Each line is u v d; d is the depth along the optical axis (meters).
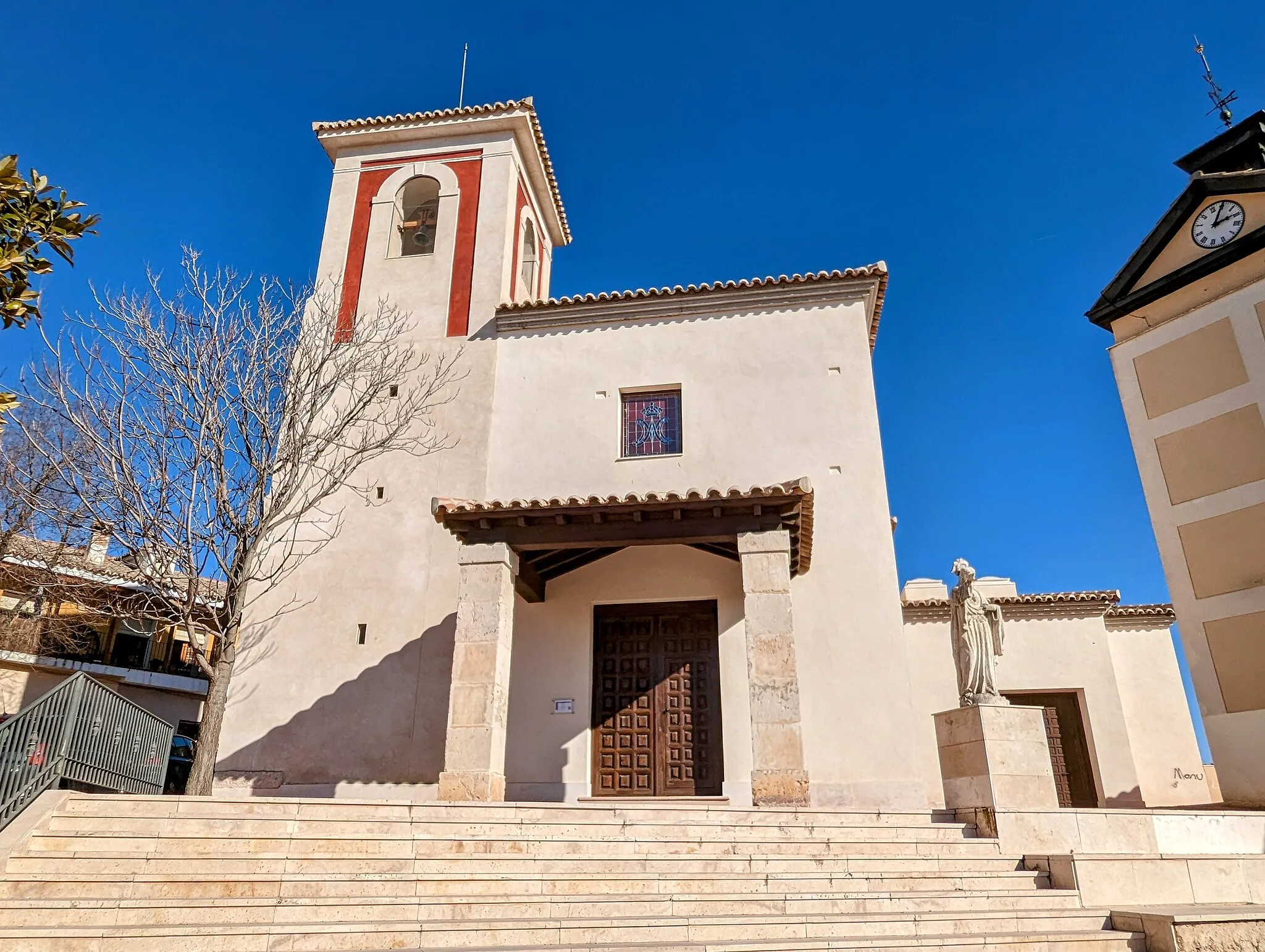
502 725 11.32
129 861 7.34
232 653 12.31
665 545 14.18
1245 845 9.53
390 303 17.05
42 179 5.18
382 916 6.70
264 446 13.36
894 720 12.67
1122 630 18.86
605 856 8.05
